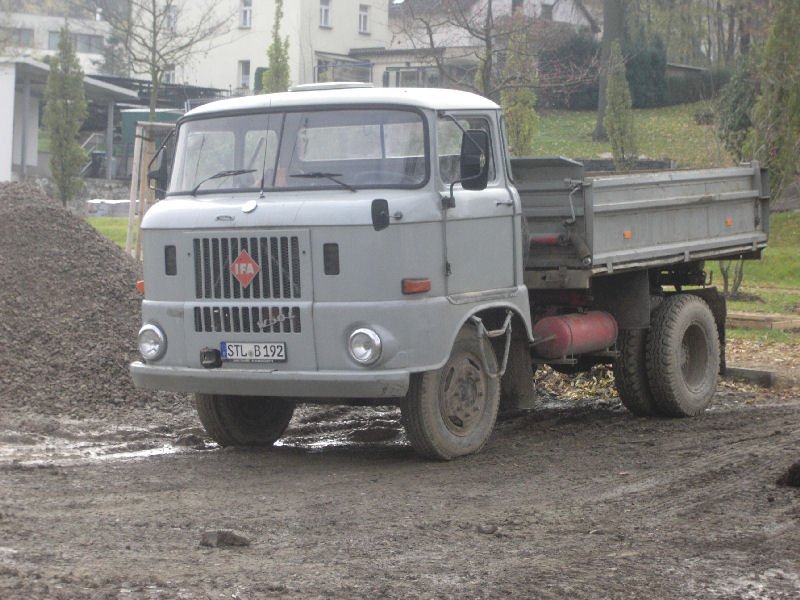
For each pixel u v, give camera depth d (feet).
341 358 29.89
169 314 31.63
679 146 153.99
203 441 36.32
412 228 30.01
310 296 30.01
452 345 31.22
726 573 21.31
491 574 20.93
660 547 23.04
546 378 48.24
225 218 30.60
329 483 29.27
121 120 172.04
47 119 129.80
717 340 42.42
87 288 48.44
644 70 180.04
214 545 22.66
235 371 30.68
